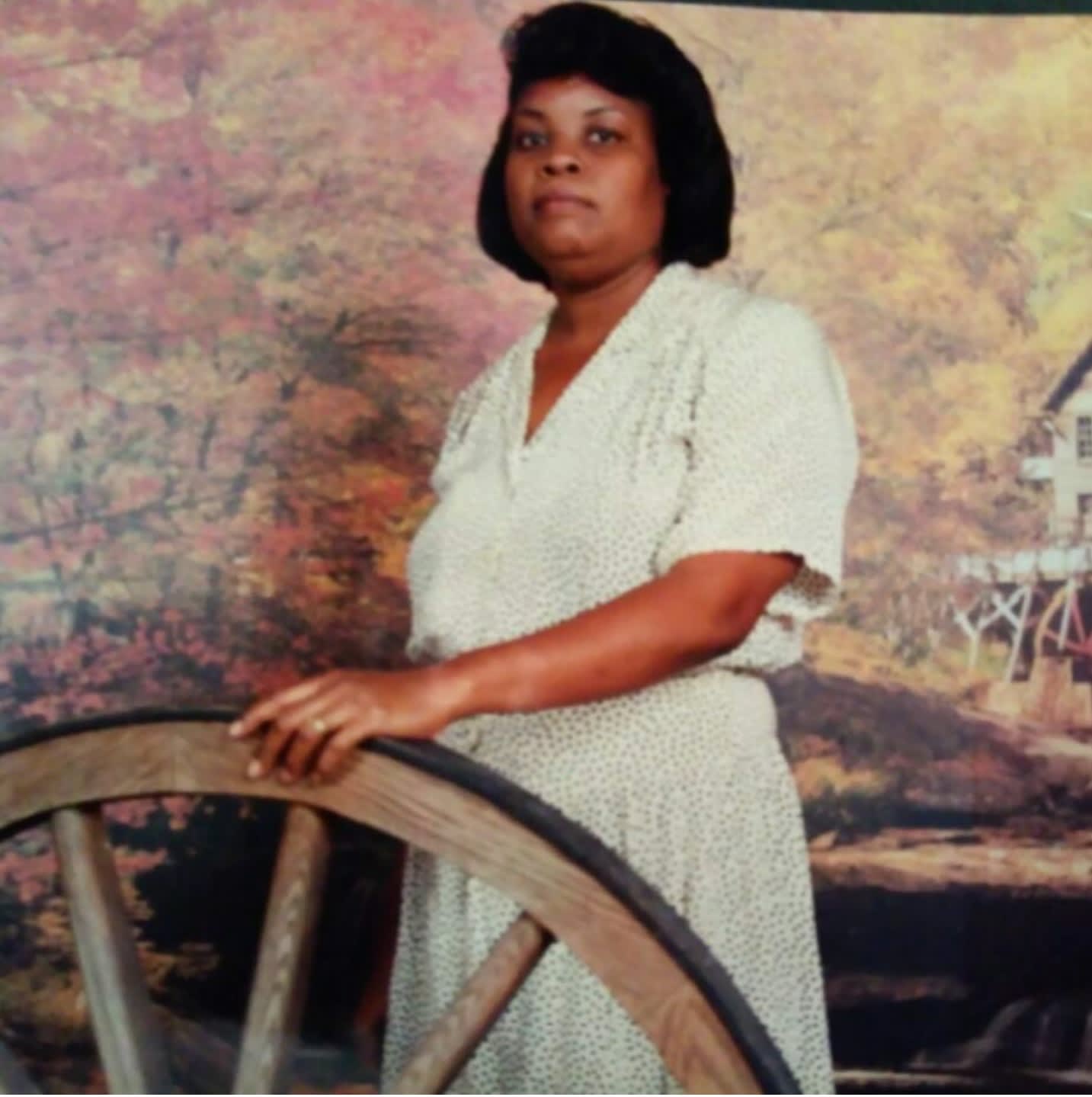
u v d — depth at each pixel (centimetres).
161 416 227
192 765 109
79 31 229
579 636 123
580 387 147
